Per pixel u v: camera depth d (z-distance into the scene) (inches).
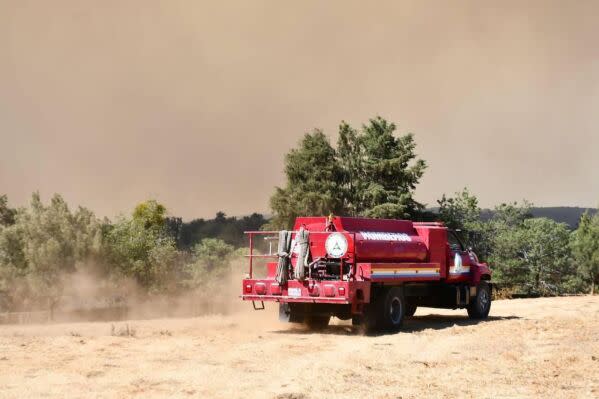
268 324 734.5
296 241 647.8
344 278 635.5
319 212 1830.7
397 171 1888.5
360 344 567.2
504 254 2583.7
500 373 437.1
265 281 653.9
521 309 957.8
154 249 1114.7
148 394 357.4
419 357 499.8
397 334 645.9
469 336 621.3
